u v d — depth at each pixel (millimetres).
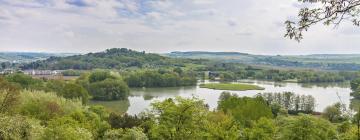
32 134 34438
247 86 196625
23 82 143750
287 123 47625
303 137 44375
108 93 148000
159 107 35000
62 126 37938
